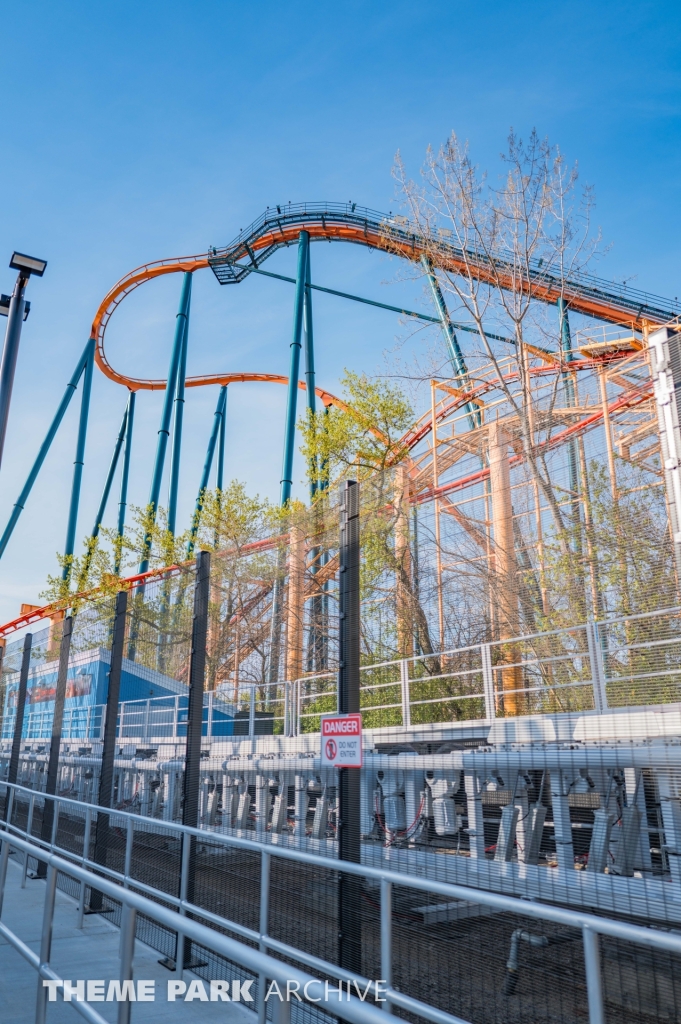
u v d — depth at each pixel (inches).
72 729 483.5
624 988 159.5
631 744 188.5
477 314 767.1
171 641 344.8
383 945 160.4
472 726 231.1
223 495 1115.9
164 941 277.3
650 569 186.4
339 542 240.1
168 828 279.0
